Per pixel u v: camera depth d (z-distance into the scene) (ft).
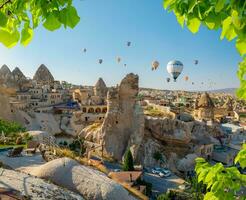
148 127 242.17
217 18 10.52
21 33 11.26
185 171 218.79
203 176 16.93
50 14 11.00
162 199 118.21
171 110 305.94
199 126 275.80
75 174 59.11
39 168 62.69
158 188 157.89
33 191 44.75
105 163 190.29
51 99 393.70
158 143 235.81
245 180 16.10
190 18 10.96
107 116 235.61
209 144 250.16
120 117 235.61
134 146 222.28
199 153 240.12
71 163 62.39
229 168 16.47
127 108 237.66
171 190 120.37
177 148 235.40
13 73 442.09
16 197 40.78
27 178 50.44
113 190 55.98
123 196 56.49
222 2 9.50
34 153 91.91
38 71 569.64
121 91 239.50
